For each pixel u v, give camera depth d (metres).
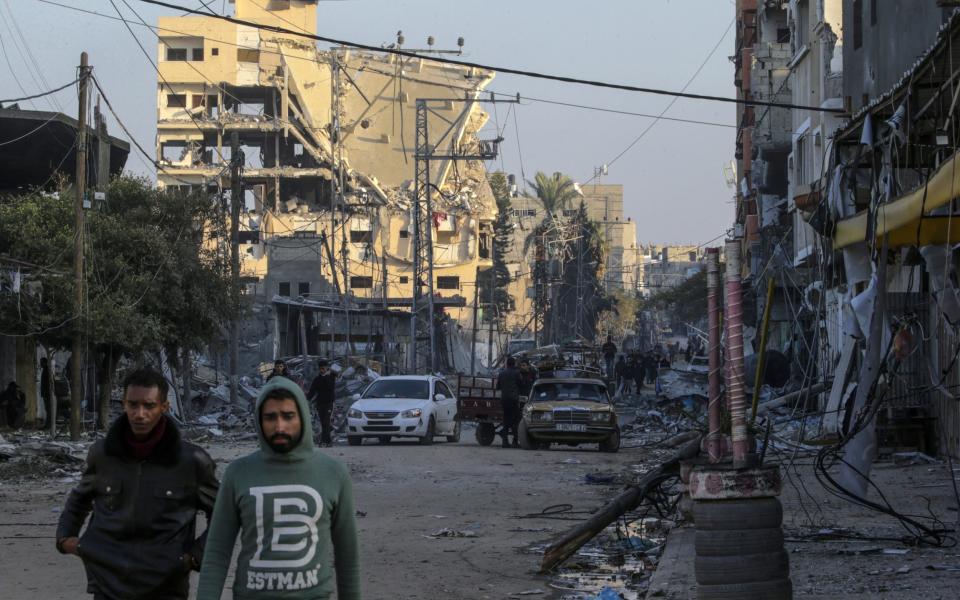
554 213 121.62
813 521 13.38
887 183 14.03
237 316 41.06
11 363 38.00
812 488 16.95
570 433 28.28
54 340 34.16
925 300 20.30
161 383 5.78
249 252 99.44
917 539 11.62
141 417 5.68
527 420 28.81
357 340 68.44
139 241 36.88
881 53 21.91
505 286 125.50
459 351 91.12
